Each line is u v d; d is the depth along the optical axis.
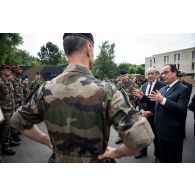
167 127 2.74
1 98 3.91
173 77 2.81
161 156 2.98
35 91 1.18
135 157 3.69
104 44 41.59
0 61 15.21
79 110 1.04
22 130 1.20
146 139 0.98
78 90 1.06
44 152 3.96
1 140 3.80
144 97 3.40
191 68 38.31
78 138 1.06
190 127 5.87
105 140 1.08
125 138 0.99
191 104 4.32
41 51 50.22
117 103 1.02
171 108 2.61
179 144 2.79
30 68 12.20
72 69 1.13
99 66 41.53
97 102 1.03
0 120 3.30
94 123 1.04
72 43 1.14
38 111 1.15
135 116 1.00
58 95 1.09
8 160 3.56
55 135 1.10
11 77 5.10
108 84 1.08
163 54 44.00
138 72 55.72
